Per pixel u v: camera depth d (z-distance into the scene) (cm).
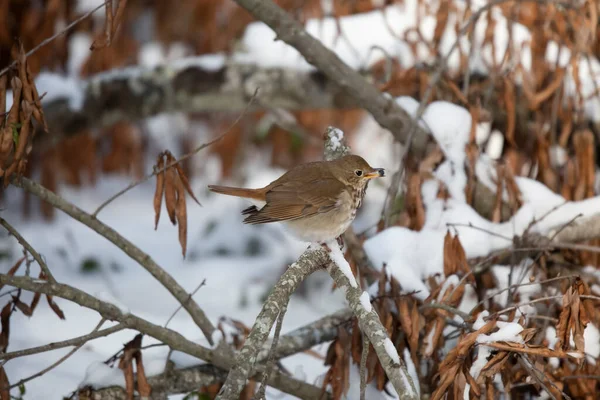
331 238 834
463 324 802
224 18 1620
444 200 967
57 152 1609
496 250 953
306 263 779
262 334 715
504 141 1138
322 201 837
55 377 991
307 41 1001
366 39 1274
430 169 984
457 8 1114
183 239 828
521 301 915
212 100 1308
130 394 794
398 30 1274
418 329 801
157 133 1925
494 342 679
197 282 1479
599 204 1002
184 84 1301
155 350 1123
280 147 1811
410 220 965
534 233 955
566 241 984
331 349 862
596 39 1130
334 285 945
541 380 745
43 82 1357
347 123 1703
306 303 1484
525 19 1173
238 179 1842
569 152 1102
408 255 907
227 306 1398
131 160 1764
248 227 1642
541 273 923
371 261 923
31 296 1273
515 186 984
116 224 1742
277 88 1285
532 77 1070
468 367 725
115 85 1319
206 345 891
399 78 1052
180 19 1702
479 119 1020
